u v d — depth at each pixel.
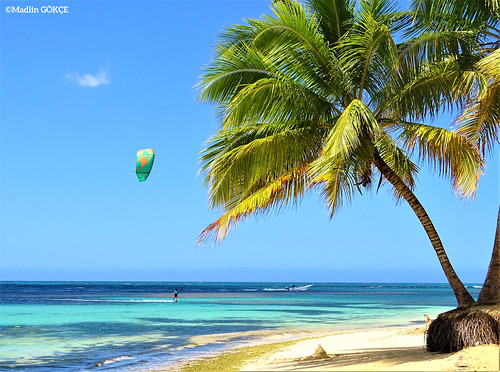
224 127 10.48
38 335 20.73
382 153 12.72
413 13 11.25
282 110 10.91
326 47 10.94
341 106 11.45
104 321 27.67
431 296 80.81
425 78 10.72
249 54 10.67
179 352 15.77
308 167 10.97
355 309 41.28
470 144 10.77
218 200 11.25
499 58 9.33
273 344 17.36
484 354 8.35
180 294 83.94
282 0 11.20
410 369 8.12
